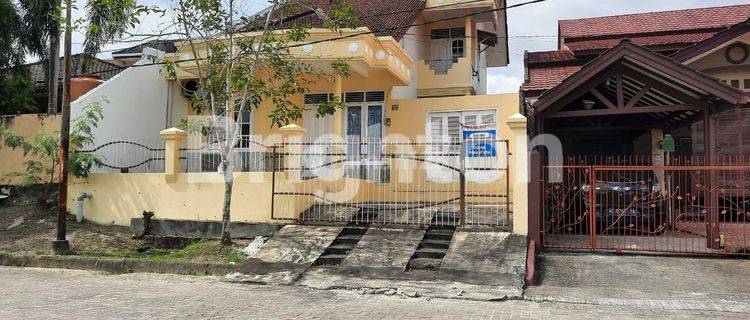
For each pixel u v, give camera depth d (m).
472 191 13.55
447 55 18.12
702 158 13.00
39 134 12.96
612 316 6.80
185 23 10.58
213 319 6.45
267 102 14.91
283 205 11.40
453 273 8.77
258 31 12.92
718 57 13.16
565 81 10.47
